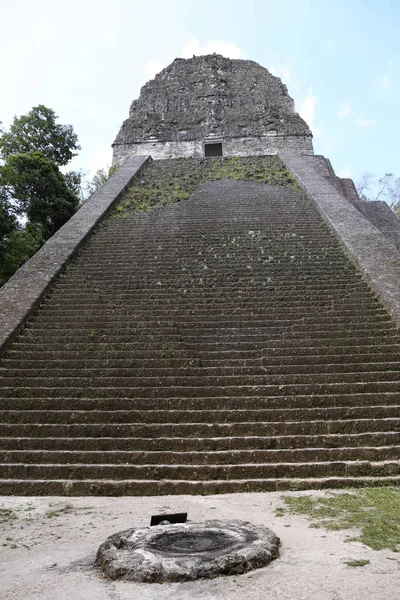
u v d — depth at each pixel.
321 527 4.74
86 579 3.66
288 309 10.52
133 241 14.43
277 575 3.60
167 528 4.44
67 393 8.22
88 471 6.73
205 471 6.64
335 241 13.94
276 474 6.59
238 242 14.12
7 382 8.52
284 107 29.17
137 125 28.09
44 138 28.44
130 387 8.38
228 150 27.00
